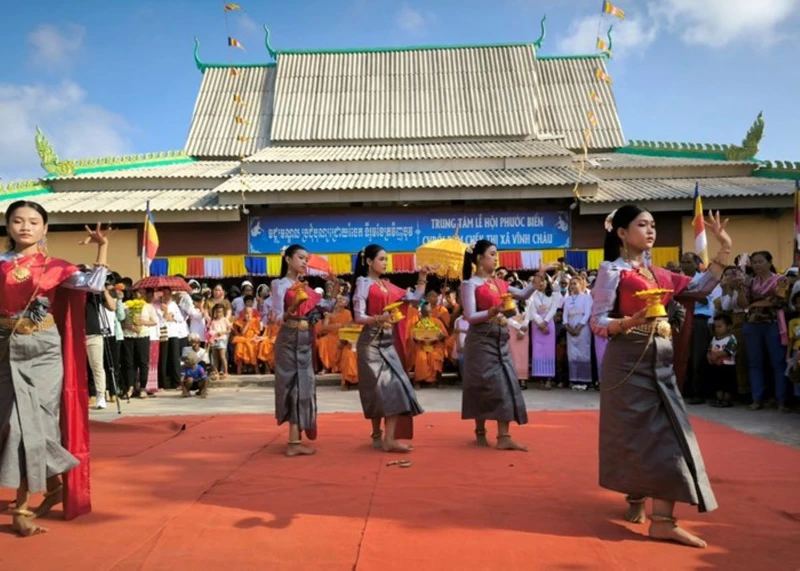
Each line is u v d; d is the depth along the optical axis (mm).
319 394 12211
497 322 6504
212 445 6777
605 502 4543
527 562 3475
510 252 17938
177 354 13109
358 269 6715
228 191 17406
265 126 23984
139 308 11734
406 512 4301
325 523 4098
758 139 19266
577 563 3467
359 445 6738
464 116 23203
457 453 6211
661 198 16859
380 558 3514
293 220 18266
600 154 22469
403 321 6883
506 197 17359
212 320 14266
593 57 25422
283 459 6051
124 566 3451
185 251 18172
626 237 4352
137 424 7910
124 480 5250
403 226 18203
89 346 10289
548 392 11820
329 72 24969
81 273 4422
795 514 4270
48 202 18422
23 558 3588
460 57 25156
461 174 18875
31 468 3992
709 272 4301
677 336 4488
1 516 4398
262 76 25812
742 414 8844
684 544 3750
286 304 6449
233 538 3844
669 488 3791
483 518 4180
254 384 13703
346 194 17562
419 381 12891
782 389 8945
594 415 8500
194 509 4422
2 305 4195
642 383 4016
